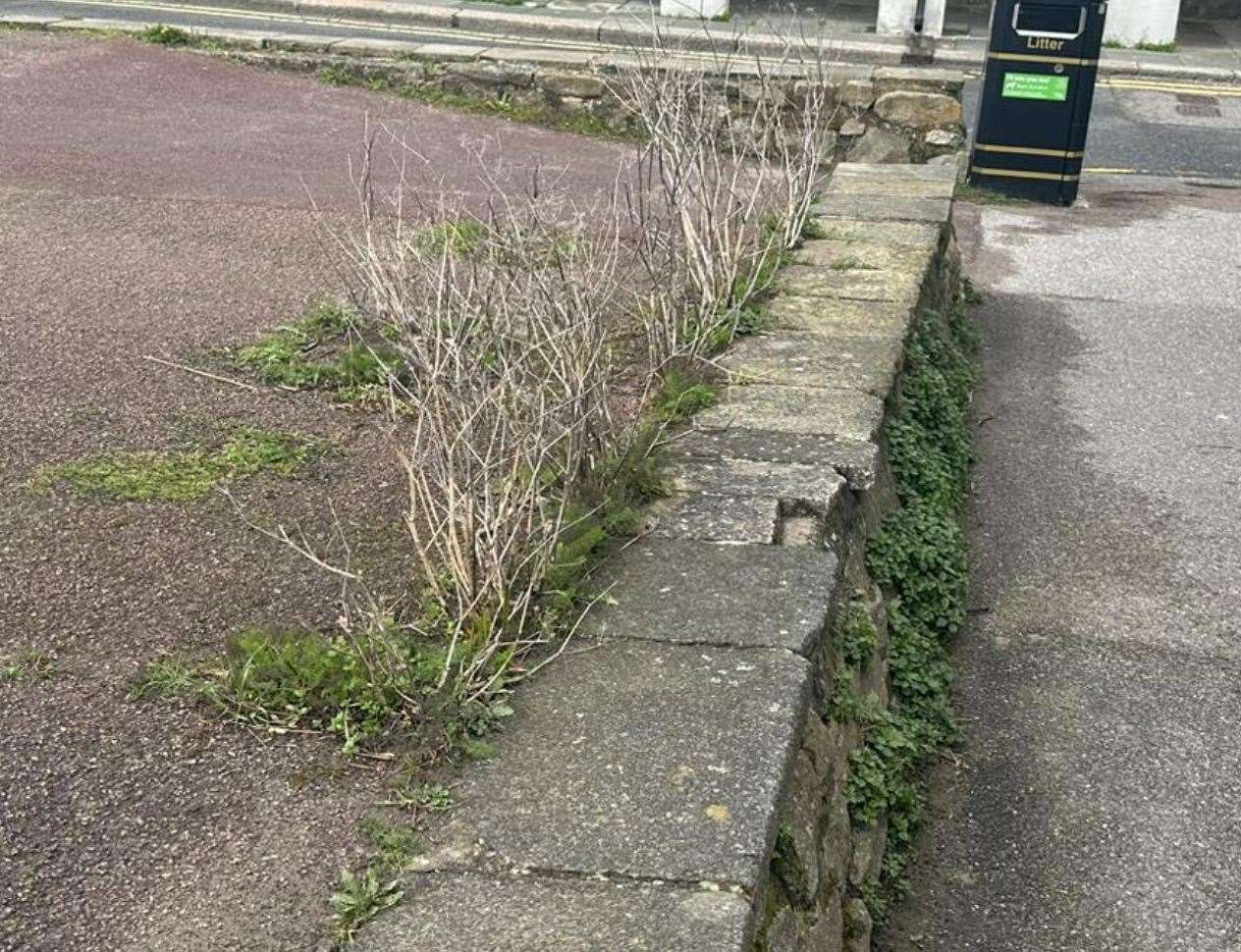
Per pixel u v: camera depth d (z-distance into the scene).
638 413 5.02
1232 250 10.20
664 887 2.78
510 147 10.49
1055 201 11.41
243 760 3.22
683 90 8.12
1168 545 6.04
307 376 5.53
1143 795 4.57
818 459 4.81
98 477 4.63
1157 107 16.36
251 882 2.84
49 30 12.77
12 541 4.19
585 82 11.41
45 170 8.76
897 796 4.27
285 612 3.87
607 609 3.79
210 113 10.69
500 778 3.11
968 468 6.62
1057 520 6.22
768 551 4.12
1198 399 7.52
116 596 3.92
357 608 3.54
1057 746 4.80
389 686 3.36
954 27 21.06
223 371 5.62
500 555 3.67
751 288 6.40
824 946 3.38
